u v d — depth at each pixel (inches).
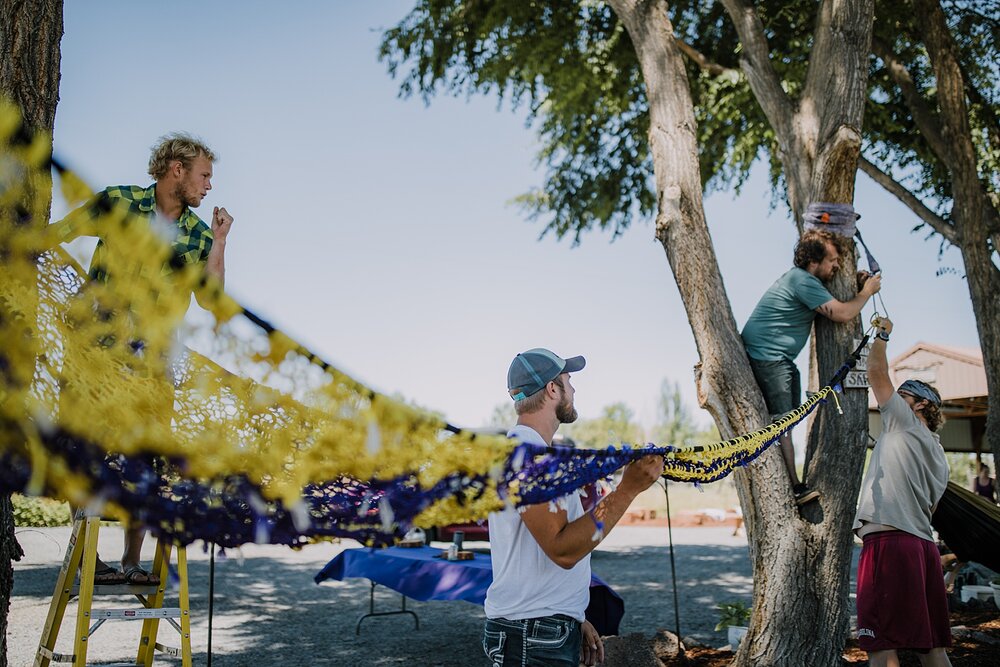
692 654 261.4
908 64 466.6
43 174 43.7
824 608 212.7
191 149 125.2
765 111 268.2
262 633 306.8
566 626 104.7
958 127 399.9
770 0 424.2
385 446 58.7
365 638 300.4
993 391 390.9
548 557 102.7
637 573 498.0
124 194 118.3
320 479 55.4
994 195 464.4
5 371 44.8
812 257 214.4
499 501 66.6
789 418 148.1
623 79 483.5
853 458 215.5
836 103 232.5
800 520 216.5
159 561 156.1
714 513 989.2
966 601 335.3
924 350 669.3
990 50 461.1
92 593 142.3
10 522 113.3
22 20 111.6
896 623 167.8
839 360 216.5
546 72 467.2
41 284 45.8
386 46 472.7
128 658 251.9
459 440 64.7
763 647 213.9
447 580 239.9
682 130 253.6
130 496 49.0
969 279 399.9
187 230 126.1
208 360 51.0
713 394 224.8
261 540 53.2
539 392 110.7
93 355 47.4
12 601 345.7
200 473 50.9
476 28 463.8
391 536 59.9
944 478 178.1
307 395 54.6
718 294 232.8
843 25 238.1
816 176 229.8
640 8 269.9
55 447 46.5
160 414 49.6
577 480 81.4
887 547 170.6
